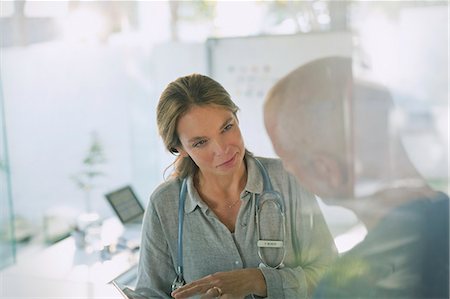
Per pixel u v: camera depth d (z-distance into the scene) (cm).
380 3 77
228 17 234
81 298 119
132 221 181
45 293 121
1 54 245
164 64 264
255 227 93
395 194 59
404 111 64
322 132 64
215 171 91
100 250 158
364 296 58
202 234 95
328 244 75
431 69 68
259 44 220
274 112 68
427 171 59
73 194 252
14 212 237
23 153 245
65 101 261
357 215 61
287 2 204
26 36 250
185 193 97
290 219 90
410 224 57
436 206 57
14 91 246
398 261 57
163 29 263
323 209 71
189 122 87
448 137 61
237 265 93
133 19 267
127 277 135
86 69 267
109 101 274
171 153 97
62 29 259
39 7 252
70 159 259
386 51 70
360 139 63
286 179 92
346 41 74
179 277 97
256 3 223
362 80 67
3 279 135
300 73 68
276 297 85
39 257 154
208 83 88
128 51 268
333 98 65
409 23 75
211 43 239
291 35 202
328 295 61
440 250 56
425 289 56
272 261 91
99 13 266
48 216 234
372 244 59
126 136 274
